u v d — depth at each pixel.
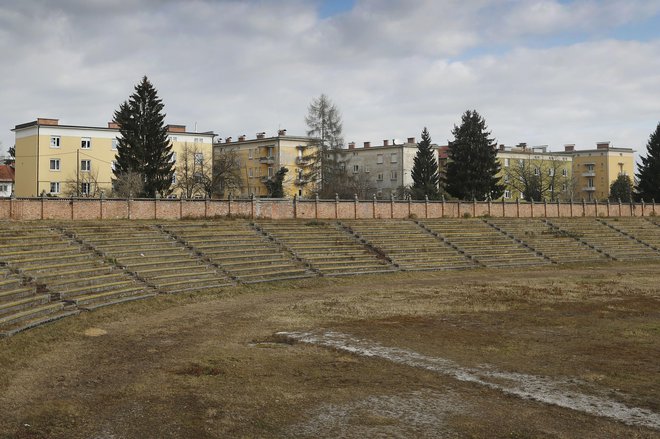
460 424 13.73
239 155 119.50
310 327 25.95
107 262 35.44
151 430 13.45
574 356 20.34
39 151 86.81
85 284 30.97
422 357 20.27
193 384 17.05
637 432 13.23
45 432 13.34
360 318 28.22
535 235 66.75
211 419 14.16
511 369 18.66
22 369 18.53
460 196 91.38
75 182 82.75
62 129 88.56
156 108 75.44
